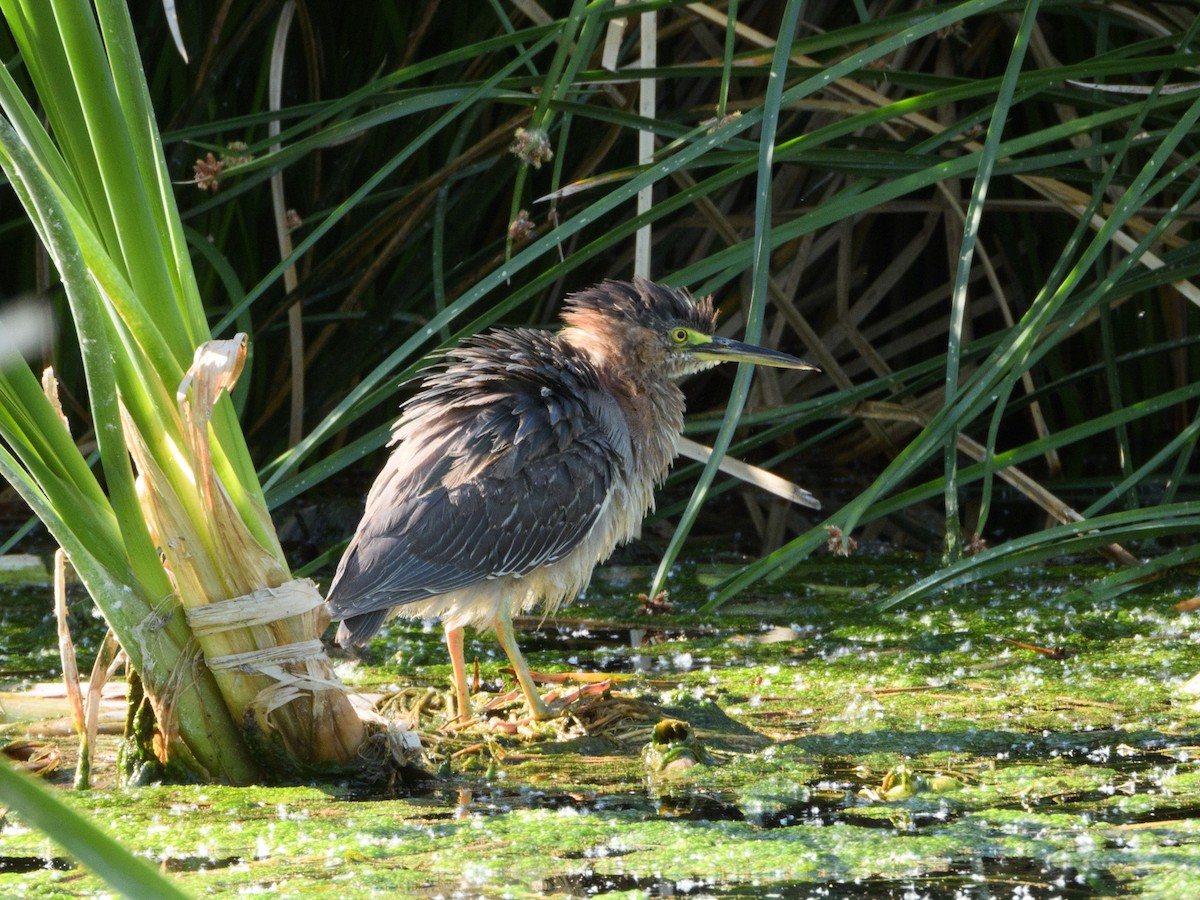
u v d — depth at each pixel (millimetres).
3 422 6539
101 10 6695
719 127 9250
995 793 6414
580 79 10336
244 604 6684
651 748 7297
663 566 9273
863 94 11047
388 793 6699
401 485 8258
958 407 9922
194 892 5047
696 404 16844
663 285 9945
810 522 14828
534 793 6652
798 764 7078
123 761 6922
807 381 16641
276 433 14883
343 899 4957
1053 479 14672
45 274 14031
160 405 6574
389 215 12398
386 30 14383
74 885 5168
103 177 6520
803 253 14969
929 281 16641
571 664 9641
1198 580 11766
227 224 13906
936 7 10430
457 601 8305
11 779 1761
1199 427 10984
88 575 6598
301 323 13734
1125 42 14031
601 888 5070
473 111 12148
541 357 8914
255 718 6797
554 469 8531
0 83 6414
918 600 11023
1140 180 9516
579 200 13586
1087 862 5273
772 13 14867
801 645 10031
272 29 13734
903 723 7867
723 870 5258
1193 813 5965
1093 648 9641
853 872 5219
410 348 9133
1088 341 15633
